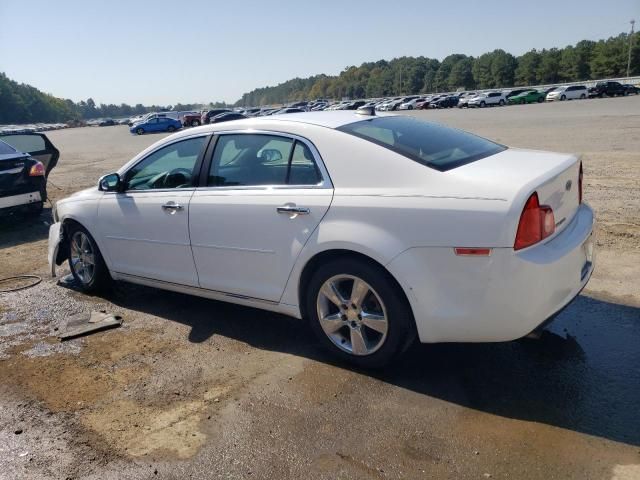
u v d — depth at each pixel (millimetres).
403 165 3201
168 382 3531
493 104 57094
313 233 3393
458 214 2902
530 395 3107
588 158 11789
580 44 102438
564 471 2484
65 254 5555
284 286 3668
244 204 3746
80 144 36125
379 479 2518
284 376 3502
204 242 4043
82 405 3320
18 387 3584
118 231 4711
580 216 3473
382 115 4082
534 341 3750
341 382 3383
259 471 2635
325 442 2812
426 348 3748
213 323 4441
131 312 4801
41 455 2861
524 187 2859
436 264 2986
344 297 3463
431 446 2719
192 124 51531
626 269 4930
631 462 2514
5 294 5473
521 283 2820
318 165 3477
